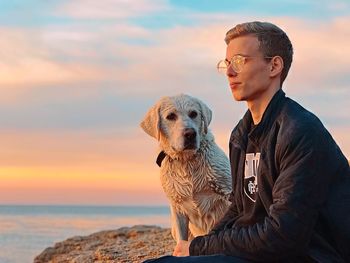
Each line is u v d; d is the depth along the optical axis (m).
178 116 4.60
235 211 2.81
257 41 2.60
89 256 5.73
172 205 4.68
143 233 7.40
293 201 2.40
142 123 4.85
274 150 2.52
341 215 2.49
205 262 2.46
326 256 2.48
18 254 24.38
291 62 2.67
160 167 4.67
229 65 2.64
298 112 2.52
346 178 2.54
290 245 2.41
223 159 4.55
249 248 2.46
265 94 2.63
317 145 2.44
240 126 2.72
